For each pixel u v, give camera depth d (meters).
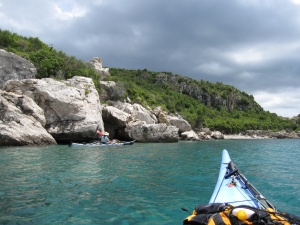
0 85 30.53
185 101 84.69
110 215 7.36
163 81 104.06
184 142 38.41
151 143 33.56
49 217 7.08
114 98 40.66
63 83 28.75
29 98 25.23
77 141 28.69
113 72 91.62
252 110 119.88
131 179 11.77
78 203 8.28
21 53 36.09
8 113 23.16
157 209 7.94
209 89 116.75
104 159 17.34
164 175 12.85
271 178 12.73
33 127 23.78
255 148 32.56
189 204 8.47
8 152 18.89
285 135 82.75
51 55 37.00
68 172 12.73
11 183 10.40
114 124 34.69
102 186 10.39
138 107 39.88
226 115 99.88
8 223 6.61
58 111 26.72
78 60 41.25
